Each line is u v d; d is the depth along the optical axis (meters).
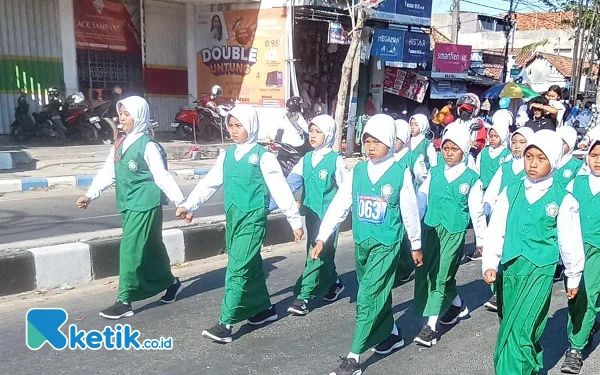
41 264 5.54
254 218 4.50
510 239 3.58
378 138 3.93
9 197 8.98
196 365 4.21
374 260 4.05
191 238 6.76
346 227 8.55
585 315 4.23
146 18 15.41
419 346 4.69
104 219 7.69
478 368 4.30
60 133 13.28
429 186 4.76
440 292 4.67
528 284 3.51
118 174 4.77
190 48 16.50
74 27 14.04
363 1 13.37
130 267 4.85
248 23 15.61
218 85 16.44
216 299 5.52
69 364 4.15
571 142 5.82
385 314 4.17
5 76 13.23
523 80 26.78
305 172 5.31
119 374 4.03
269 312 5.02
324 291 5.36
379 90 18.28
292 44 15.05
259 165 4.48
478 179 4.65
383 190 3.98
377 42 16.58
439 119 10.64
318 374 4.13
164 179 4.71
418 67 19.61
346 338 4.77
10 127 13.42
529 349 3.52
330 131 5.27
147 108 4.80
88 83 14.58
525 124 7.47
